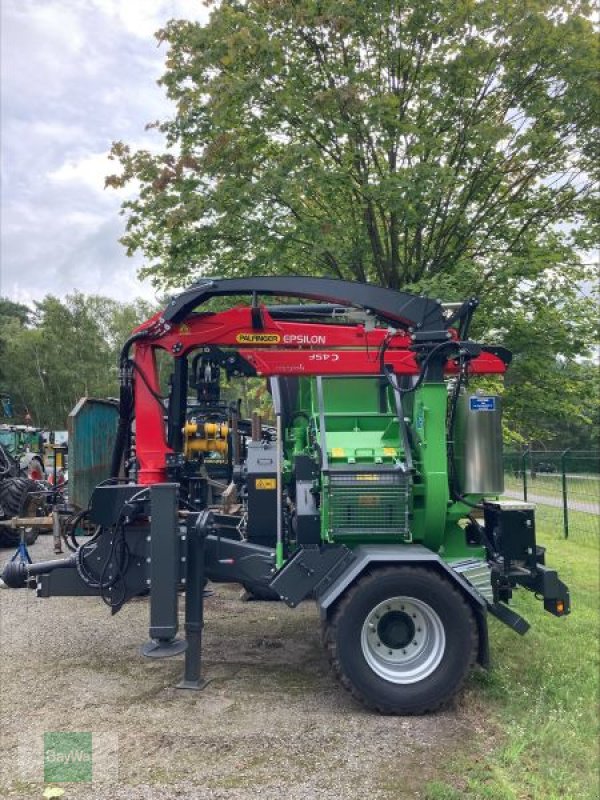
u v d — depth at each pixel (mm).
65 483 8883
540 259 8445
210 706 4758
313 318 6805
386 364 5977
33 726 4426
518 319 8648
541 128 8562
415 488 5160
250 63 8516
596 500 13797
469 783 3689
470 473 5188
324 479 5016
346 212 8844
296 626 6758
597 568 10156
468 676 4699
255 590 7672
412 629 4793
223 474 7555
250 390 10117
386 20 8250
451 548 5383
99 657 5793
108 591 5531
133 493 5387
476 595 4711
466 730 4406
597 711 4766
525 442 10320
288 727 4422
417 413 5332
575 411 9336
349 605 4664
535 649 6055
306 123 8406
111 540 5547
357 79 8352
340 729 4402
